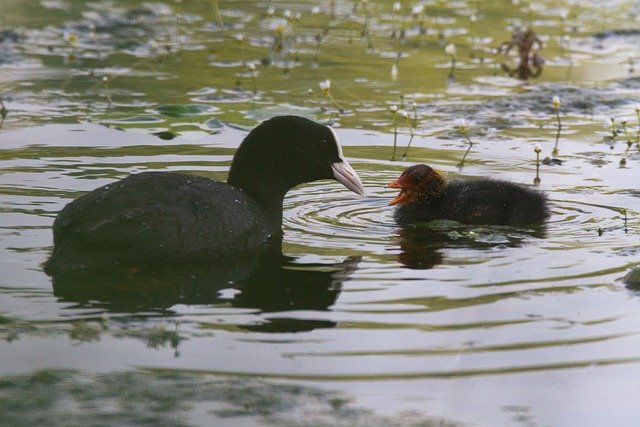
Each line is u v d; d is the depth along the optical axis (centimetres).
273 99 1875
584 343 891
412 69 2153
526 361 855
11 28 2450
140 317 934
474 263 1103
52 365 829
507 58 2272
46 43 2317
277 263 1100
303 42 2388
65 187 1329
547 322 934
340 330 912
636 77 2075
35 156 1476
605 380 826
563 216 1291
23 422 731
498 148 1611
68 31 2444
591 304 977
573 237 1203
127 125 1666
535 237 1206
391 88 1989
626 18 2711
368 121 1752
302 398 782
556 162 1532
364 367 839
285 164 1259
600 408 781
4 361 834
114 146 1545
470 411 771
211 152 1526
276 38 2311
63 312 939
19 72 2048
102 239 1059
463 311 958
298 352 864
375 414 761
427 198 1314
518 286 1027
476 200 1302
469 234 1224
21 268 1044
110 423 733
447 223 1280
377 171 1479
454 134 1686
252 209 1203
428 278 1052
